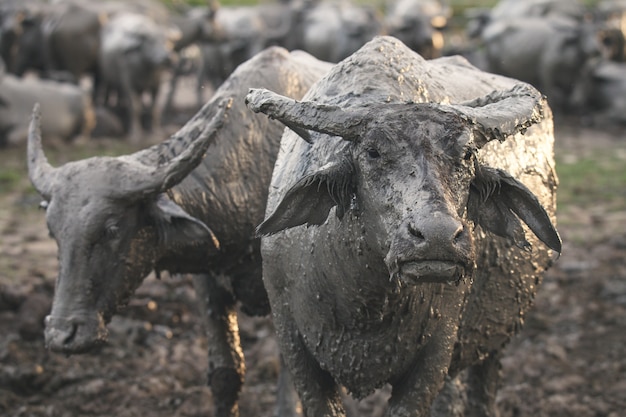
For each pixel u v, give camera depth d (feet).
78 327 69.87
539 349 98.63
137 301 107.04
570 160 197.77
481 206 54.75
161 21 266.16
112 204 71.10
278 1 355.77
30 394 87.71
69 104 209.87
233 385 79.15
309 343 59.88
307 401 61.31
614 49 304.50
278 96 53.83
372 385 59.26
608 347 99.71
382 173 50.03
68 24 237.86
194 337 102.06
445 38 403.13
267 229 53.52
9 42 243.19
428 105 51.34
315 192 53.36
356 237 53.52
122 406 85.10
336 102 58.75
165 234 72.59
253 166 76.38
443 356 59.31
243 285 78.43
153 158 75.87
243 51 284.61
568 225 145.69
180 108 283.18
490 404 74.49
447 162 49.37
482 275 64.69
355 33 285.84
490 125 52.85
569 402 86.17
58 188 72.18
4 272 118.21
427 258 46.62
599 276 121.08
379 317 56.29
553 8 307.17
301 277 58.44
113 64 229.86
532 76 274.36
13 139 201.36
